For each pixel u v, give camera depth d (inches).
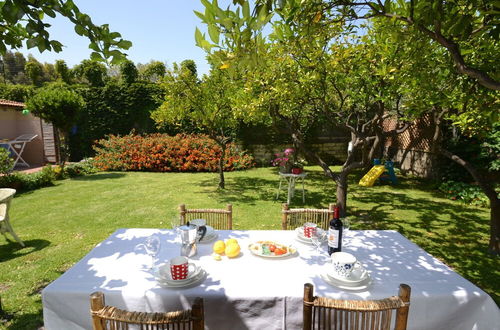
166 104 305.0
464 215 229.8
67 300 66.2
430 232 193.6
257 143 495.5
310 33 87.0
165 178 393.1
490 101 106.4
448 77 135.8
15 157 508.7
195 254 84.0
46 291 66.4
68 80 765.9
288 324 64.3
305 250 88.1
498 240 155.8
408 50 130.6
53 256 158.4
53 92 381.4
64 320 66.9
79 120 521.7
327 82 193.5
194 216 145.9
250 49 61.4
